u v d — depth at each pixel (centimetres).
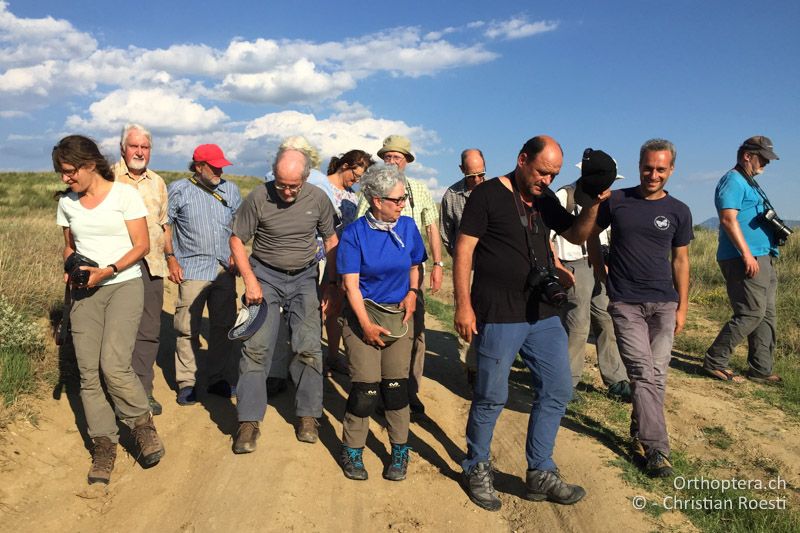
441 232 599
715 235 1689
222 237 534
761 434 512
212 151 522
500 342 380
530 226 380
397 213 408
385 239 410
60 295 654
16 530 358
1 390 464
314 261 473
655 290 439
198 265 524
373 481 422
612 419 527
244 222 447
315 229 471
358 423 417
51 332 584
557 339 387
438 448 477
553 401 391
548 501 401
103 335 412
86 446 448
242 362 444
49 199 2494
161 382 568
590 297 551
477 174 564
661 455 429
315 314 468
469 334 380
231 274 545
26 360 504
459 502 403
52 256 859
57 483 405
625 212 443
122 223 414
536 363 390
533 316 382
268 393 546
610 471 431
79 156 391
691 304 1012
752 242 627
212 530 359
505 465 455
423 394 577
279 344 550
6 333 527
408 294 419
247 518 366
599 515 381
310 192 461
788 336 786
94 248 412
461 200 580
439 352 727
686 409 555
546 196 396
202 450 451
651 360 436
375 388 414
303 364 461
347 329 414
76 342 411
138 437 426
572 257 543
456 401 573
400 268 411
